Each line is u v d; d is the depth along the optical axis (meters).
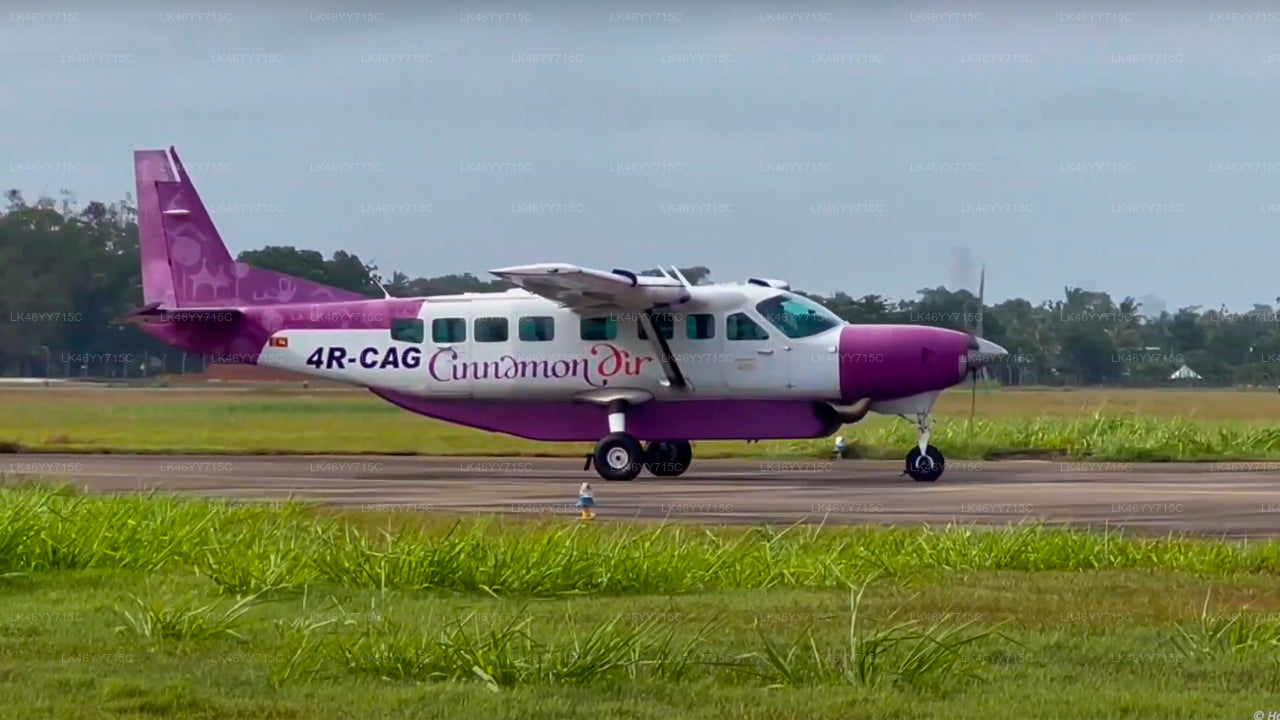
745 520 61.03
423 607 38.75
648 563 43.12
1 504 51.22
